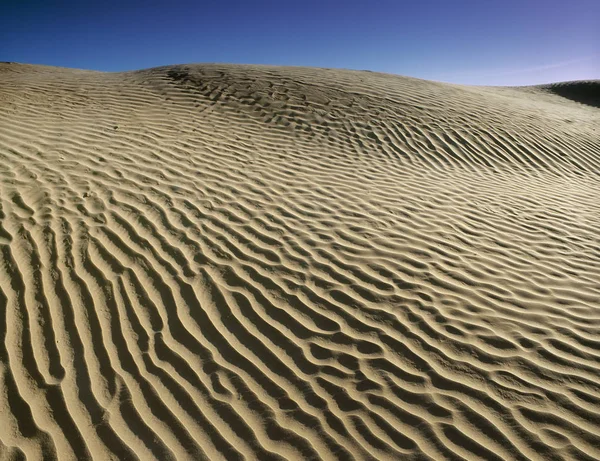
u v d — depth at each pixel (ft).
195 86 32.78
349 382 9.68
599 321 11.32
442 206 18.33
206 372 9.93
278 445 8.38
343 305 11.99
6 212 14.92
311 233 15.42
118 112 27.02
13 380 9.40
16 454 7.98
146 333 10.89
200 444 8.36
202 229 15.19
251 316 11.59
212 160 21.18
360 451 8.22
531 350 10.36
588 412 8.71
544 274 13.52
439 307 11.89
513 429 8.46
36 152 19.77
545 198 20.30
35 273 12.40
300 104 30.04
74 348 10.30
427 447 8.23
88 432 8.46
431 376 9.75
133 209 15.90
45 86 31.81
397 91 34.24
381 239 15.21
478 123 29.43
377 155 24.30
